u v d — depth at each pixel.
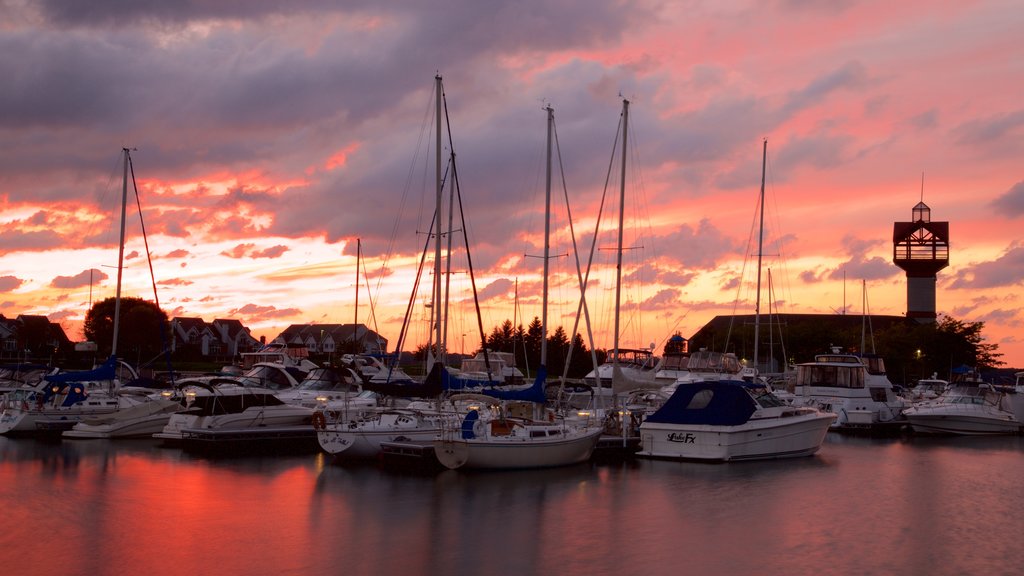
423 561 20.20
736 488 29.36
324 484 28.91
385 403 43.62
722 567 19.98
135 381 47.47
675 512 25.48
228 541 21.73
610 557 20.69
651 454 35.56
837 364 51.00
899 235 137.88
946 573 19.73
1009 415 49.09
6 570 19.28
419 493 27.55
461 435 31.06
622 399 42.88
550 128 42.28
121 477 30.06
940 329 101.12
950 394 53.00
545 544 21.77
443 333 43.22
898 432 50.28
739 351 97.81
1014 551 21.56
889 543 22.25
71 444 38.06
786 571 19.73
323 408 36.69
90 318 111.75
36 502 26.03
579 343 86.25
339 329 162.38
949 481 31.50
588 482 29.94
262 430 36.25
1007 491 29.53
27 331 124.56
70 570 19.31
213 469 31.75
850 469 34.19
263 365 49.12
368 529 23.00
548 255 41.41
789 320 119.06
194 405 37.69
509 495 27.44
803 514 25.52
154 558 20.23
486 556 20.66
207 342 149.50
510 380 65.44
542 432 32.41
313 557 20.41
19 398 42.19
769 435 35.75
